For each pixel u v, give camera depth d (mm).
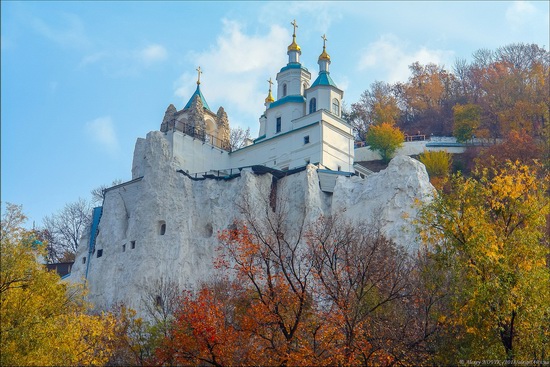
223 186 61094
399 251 42938
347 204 56125
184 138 65875
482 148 83750
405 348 29703
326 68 71188
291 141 65688
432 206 31422
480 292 27859
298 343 30094
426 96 112062
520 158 72438
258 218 56344
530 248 29234
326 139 63906
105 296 59500
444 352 30375
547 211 29922
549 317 28188
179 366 35438
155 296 54625
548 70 96438
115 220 63906
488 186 31578
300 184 58375
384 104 111375
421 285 34344
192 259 57844
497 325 28312
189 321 31328
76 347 34156
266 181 59688
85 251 66812
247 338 30109
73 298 37000
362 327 30703
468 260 29375
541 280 28266
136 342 41438
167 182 61156
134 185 65312
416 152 90625
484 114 93438
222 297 36406
